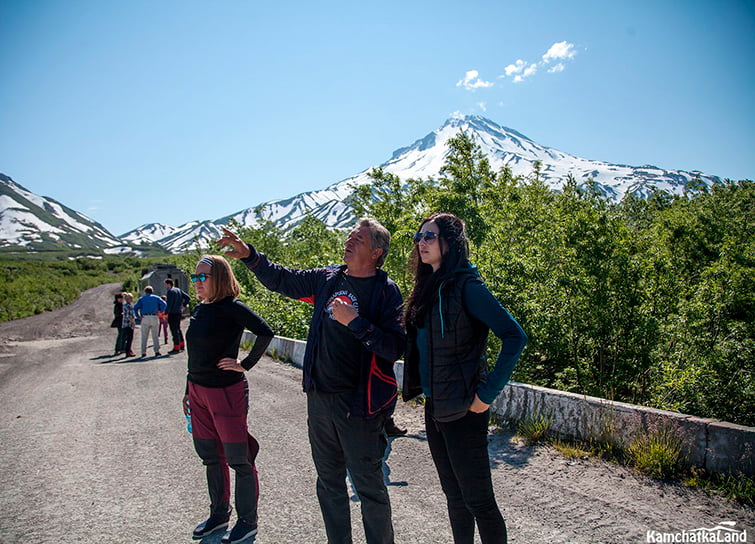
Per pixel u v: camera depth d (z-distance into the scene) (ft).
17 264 236.84
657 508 10.96
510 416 17.12
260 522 11.50
